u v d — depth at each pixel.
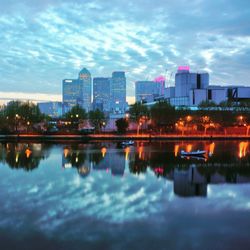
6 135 168.38
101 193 41.06
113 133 178.38
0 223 29.78
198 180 51.00
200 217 31.94
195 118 183.38
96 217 31.47
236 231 28.36
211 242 26.09
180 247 25.16
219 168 64.50
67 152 96.62
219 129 182.50
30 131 187.00
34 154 90.38
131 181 49.41
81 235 27.19
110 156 85.56
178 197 39.50
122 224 29.77
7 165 67.25
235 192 42.59
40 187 44.44
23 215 31.95
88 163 70.81
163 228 28.84
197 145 124.50
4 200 37.31
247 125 182.25
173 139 159.88
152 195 40.38
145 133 177.88
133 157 83.00
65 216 31.77
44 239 26.44
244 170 62.09
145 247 25.09
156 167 65.25
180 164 70.25
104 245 25.42
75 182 48.19
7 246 25.28
